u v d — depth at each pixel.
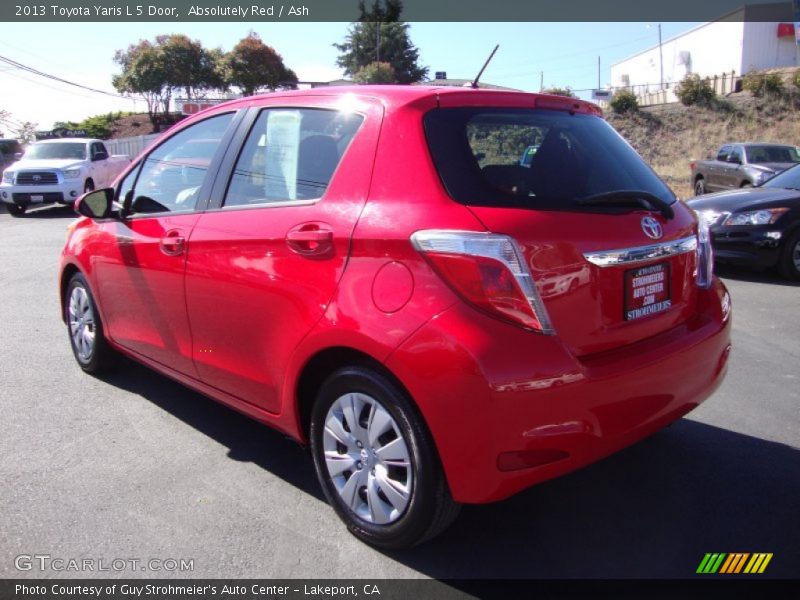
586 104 3.56
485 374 2.48
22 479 3.55
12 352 5.65
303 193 3.24
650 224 3.04
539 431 2.55
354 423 2.96
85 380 5.01
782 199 8.63
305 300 3.01
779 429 4.18
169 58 40.16
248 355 3.42
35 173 17.23
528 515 3.27
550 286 2.65
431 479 2.70
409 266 2.68
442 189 2.74
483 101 3.10
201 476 3.62
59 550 2.96
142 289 4.11
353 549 3.00
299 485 3.54
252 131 3.66
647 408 2.89
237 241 3.40
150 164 4.31
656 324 3.09
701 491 3.47
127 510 3.28
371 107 3.12
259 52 38.50
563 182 2.96
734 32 48.03
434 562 2.92
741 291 8.05
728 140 35.41
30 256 10.58
